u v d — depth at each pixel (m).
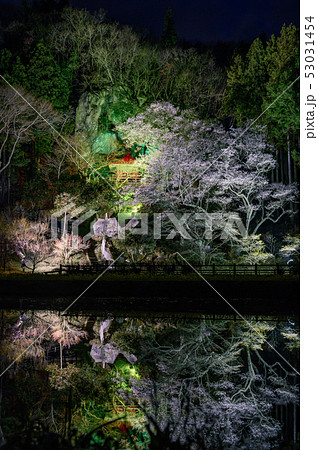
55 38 52.16
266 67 47.84
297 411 10.45
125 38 51.88
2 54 45.66
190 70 52.16
